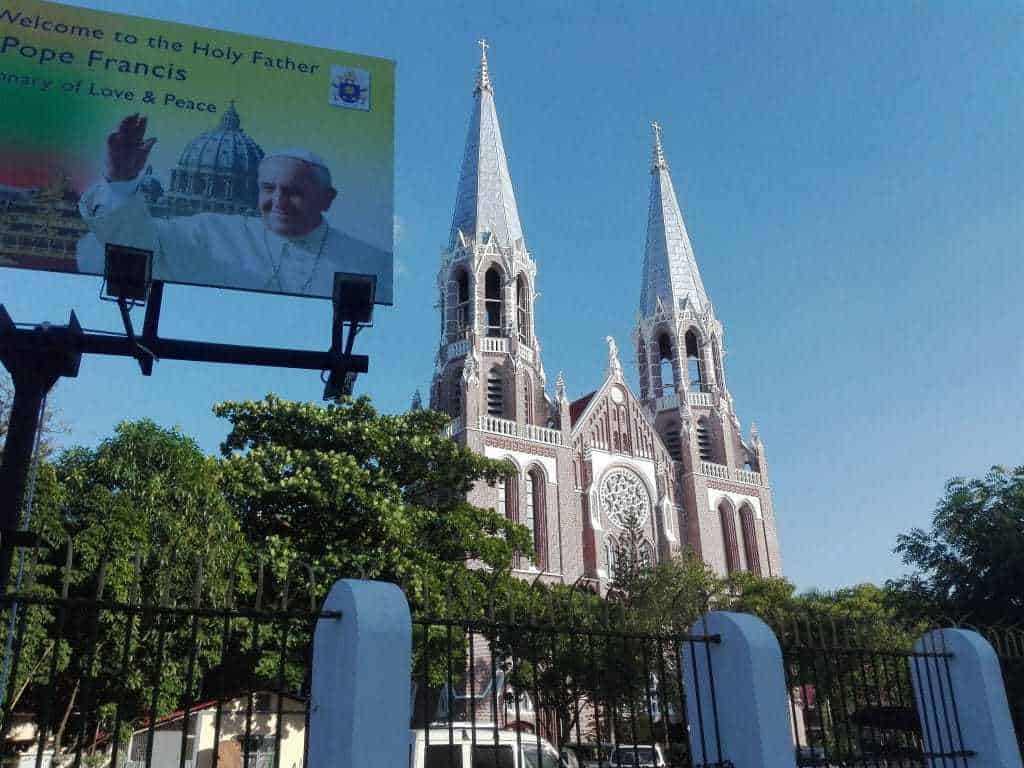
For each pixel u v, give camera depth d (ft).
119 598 67.51
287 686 78.59
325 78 36.88
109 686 62.64
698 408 275.18
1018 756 35.14
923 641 38.19
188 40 35.27
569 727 41.81
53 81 32.78
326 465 99.86
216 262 32.65
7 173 31.22
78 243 31.27
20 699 70.54
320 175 35.24
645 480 248.52
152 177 32.94
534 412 241.96
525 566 212.02
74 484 80.69
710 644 31.09
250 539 95.45
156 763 75.25
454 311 252.01
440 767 53.16
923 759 34.24
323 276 33.88
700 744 29.78
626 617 31.94
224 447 108.27
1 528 26.04
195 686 75.51
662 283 293.23
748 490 266.98
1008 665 41.68
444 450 112.37
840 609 147.84
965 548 80.18
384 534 96.84
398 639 23.24
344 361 31.14
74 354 28.86
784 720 29.35
